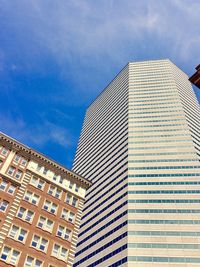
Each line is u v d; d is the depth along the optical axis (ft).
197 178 349.82
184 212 314.55
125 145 426.10
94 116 638.94
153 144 408.26
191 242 285.64
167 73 570.46
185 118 447.01
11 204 146.92
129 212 324.60
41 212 156.15
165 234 296.51
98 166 473.26
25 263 131.75
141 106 490.08
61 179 182.70
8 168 161.79
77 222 166.09
